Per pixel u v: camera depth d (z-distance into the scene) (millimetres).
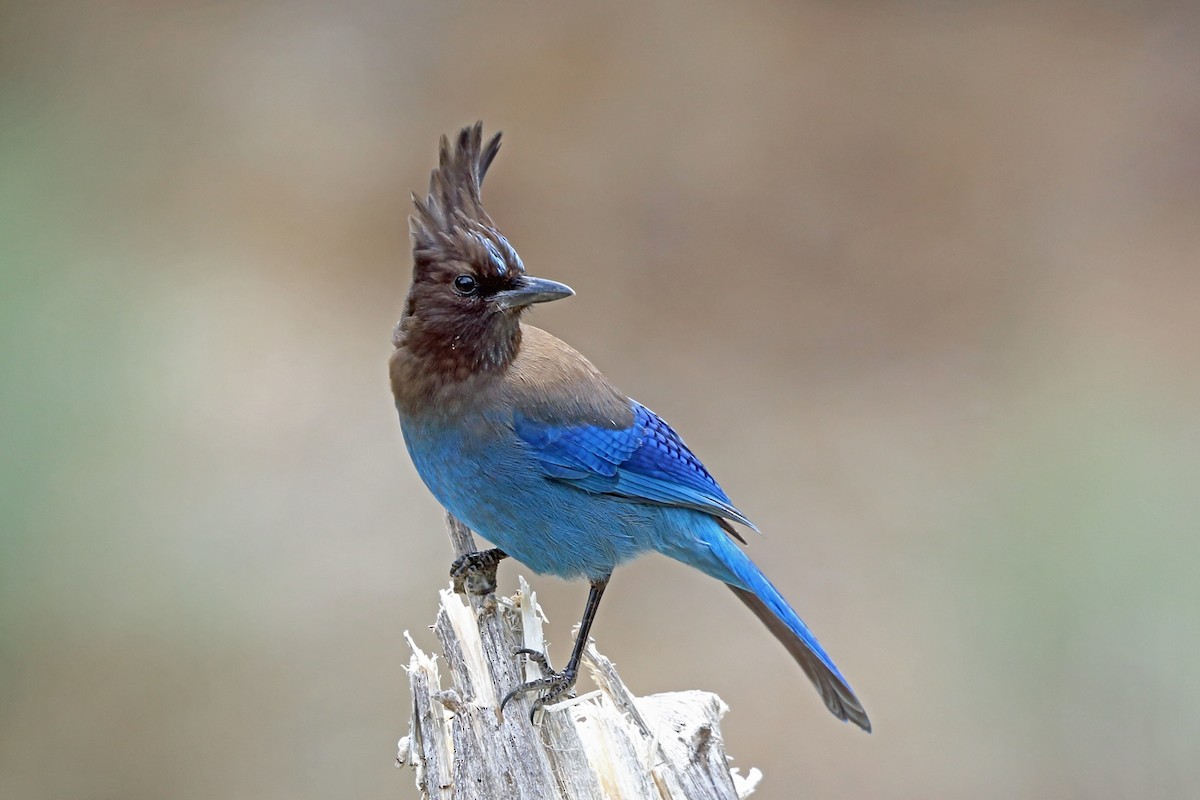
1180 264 17281
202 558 11906
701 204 17766
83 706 10758
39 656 10938
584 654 7066
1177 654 11203
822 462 13914
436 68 19234
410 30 19688
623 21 20031
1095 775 10500
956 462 13789
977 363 15688
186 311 14945
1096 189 18344
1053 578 11977
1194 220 17969
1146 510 12523
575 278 16688
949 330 16297
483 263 7227
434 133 18391
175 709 10797
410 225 7406
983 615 11789
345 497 12773
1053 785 10477
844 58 20047
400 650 11273
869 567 12406
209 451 13055
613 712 6004
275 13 19828
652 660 11453
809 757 10781
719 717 6516
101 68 18625
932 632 11672
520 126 18625
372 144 18188
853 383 15336
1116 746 10688
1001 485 13234
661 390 15109
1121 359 15547
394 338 7508
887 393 15133
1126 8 21172
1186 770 10484
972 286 16984
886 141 18844
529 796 5793
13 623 11039
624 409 7855
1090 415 14359
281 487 12773
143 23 19422
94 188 16688
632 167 18156
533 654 6355
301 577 11891
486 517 7629
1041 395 14945
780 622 8047
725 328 16172
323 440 13469
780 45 20031
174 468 12742
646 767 5883
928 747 10781
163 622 11320
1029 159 18797
